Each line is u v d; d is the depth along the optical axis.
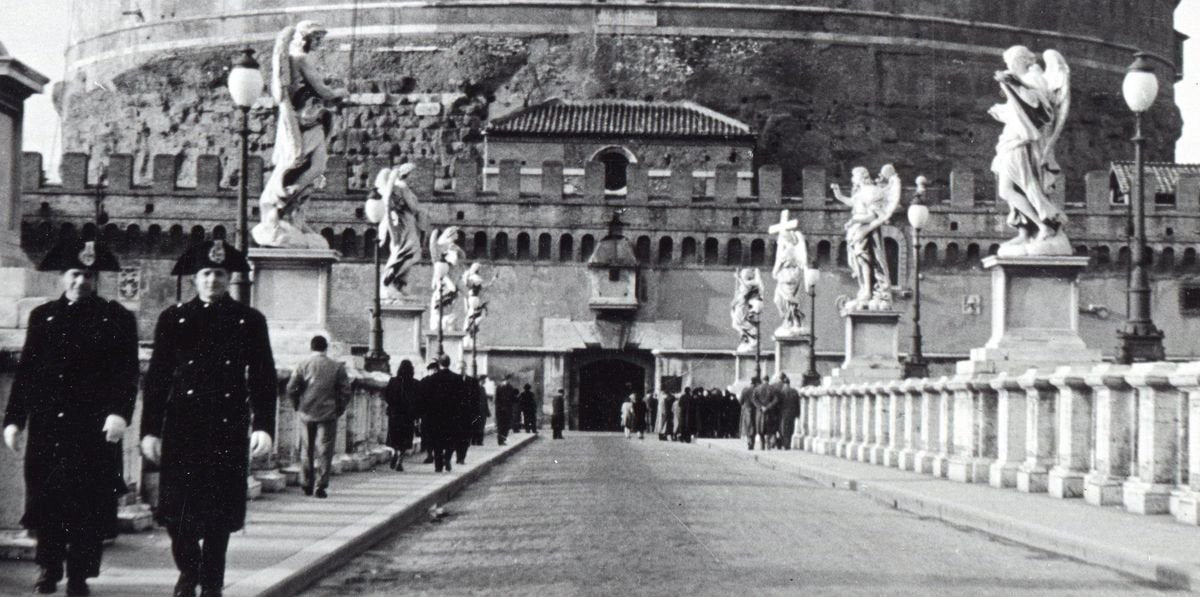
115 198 87.44
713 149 94.94
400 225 52.53
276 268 27.11
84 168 87.50
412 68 99.88
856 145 100.25
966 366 27.86
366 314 88.00
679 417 60.44
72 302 11.78
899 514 21.81
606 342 89.06
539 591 13.20
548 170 89.88
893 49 101.12
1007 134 28.38
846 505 23.58
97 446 11.70
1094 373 21.56
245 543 15.60
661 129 94.69
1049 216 28.12
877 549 16.62
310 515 18.94
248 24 101.75
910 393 32.38
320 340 21.94
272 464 23.44
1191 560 14.22
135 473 16.44
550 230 89.56
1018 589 13.30
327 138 27.92
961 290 89.62
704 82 99.81
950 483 26.61
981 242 89.38
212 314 11.71
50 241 87.06
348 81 100.00
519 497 25.28
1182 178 90.00
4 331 13.33
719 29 100.31
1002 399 25.45
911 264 89.50
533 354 88.81
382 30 100.44
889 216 49.03
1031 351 27.75
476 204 89.38
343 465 28.58
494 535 18.36
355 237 88.38
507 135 94.00
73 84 108.44
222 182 96.44
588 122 95.19
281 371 23.78
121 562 13.80
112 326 11.76
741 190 94.25
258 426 11.75
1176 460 19.56
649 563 15.26
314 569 13.87
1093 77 105.69
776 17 100.50
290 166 27.34
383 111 99.44
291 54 27.52
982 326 89.25
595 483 29.34
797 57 100.50
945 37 101.94
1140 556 14.58
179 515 11.39
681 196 90.19
